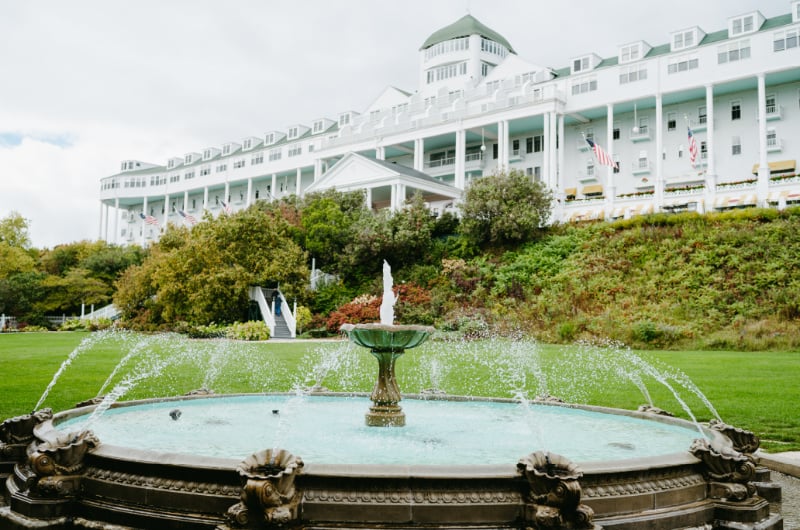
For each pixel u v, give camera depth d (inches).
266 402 418.6
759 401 516.4
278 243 1600.6
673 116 1935.3
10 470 235.5
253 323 1317.7
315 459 244.4
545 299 1285.7
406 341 330.3
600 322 1139.3
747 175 1775.3
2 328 1827.0
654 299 1195.9
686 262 1277.1
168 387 603.2
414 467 176.4
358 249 1626.5
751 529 194.7
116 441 271.9
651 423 338.3
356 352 969.5
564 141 2132.1
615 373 725.9
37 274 2103.8
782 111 1727.4
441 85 2497.5
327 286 1633.9
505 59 2316.7
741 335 1008.9
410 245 1621.6
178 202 3540.8
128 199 3604.8
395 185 1934.1
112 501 188.4
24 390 550.9
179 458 184.4
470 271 1489.9
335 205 1830.7
